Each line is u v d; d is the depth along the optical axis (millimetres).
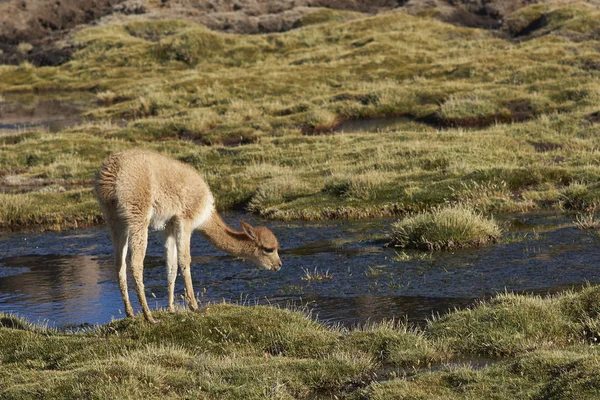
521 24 172500
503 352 30547
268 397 26047
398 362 30047
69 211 68312
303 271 47781
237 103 114938
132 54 177500
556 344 30922
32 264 55062
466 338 31641
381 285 43375
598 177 64312
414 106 107062
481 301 38219
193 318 33688
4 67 189875
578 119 89000
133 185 32969
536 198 61625
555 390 24484
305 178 72375
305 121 103750
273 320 33812
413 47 156625
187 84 132500
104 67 175125
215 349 32000
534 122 90562
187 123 104250
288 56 164625
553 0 197875
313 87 127500
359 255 50469
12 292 47656
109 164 33344
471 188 63000
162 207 34281
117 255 33938
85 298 45375
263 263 37688
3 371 29969
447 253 49125
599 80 106625
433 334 32750
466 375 26594
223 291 44812
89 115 127188
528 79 113562
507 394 25000
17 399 26469
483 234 51281
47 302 44875
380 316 37781
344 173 70438
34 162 90312
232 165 81812
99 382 26828
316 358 30891
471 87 111688
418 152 75625
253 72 142375
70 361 30844
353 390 27828
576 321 32594
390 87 114250
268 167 77562
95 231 64688
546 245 49125
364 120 105500
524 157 73562
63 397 26312
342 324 36906
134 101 129375
